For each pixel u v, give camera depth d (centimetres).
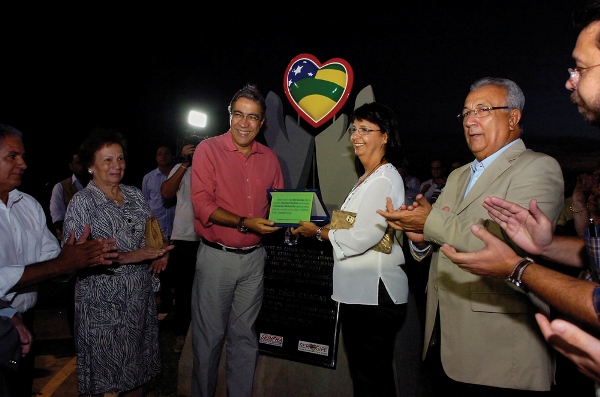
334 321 336
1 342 197
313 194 297
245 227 300
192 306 330
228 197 320
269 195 316
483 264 151
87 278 273
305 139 382
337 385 335
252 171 326
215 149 319
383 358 265
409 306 345
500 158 216
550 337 117
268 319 353
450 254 155
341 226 270
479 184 216
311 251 344
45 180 1109
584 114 140
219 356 330
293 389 344
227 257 315
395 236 271
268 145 394
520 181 203
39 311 579
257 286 328
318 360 336
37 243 264
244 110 313
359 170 368
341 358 335
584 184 378
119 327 278
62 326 534
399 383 316
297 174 382
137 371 287
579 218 380
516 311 203
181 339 466
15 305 245
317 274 341
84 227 271
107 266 276
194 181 318
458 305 213
